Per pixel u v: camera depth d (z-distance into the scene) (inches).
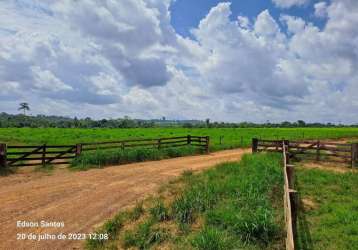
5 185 440.5
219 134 1920.5
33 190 416.8
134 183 473.1
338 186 427.2
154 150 786.8
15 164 569.9
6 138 1284.4
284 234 260.1
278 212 315.0
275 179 449.4
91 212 334.6
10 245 249.0
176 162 711.7
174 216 315.0
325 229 275.1
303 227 281.6
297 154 692.1
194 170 584.4
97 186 450.3
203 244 232.7
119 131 2100.1
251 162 597.0
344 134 2014.0
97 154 653.3
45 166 587.8
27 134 1579.7
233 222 272.8
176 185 454.9
